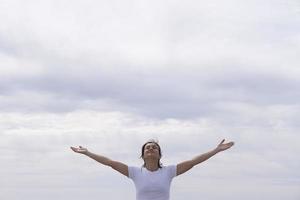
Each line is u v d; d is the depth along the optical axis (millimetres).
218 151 4961
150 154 4758
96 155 4965
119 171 4879
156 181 4738
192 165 4891
